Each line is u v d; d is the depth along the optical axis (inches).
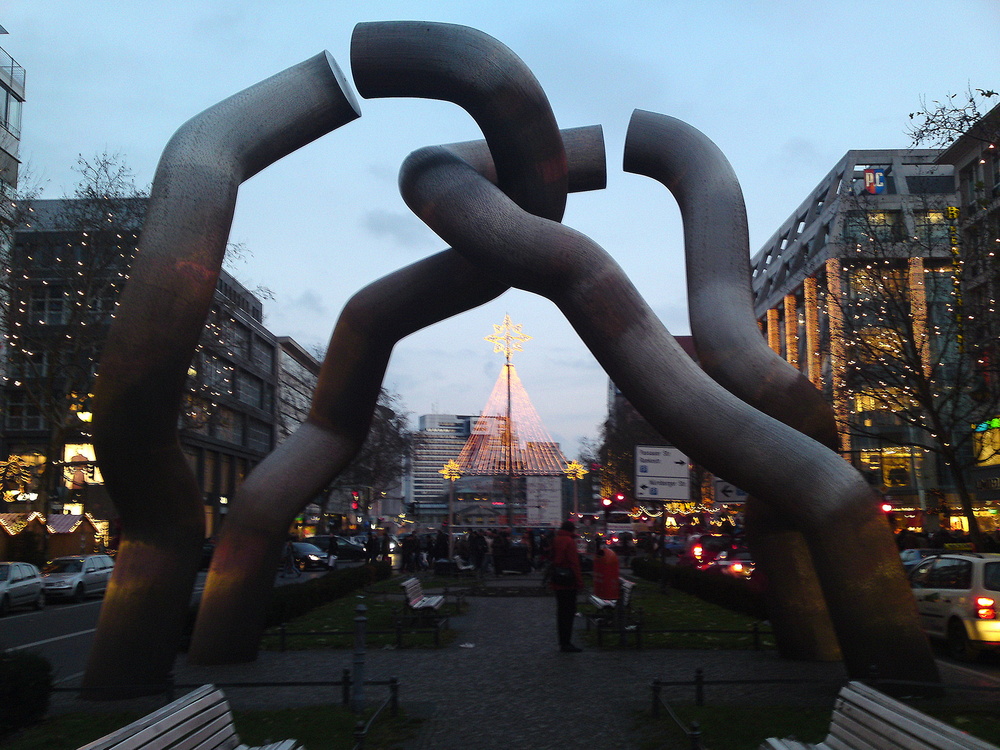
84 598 1195.9
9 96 1590.8
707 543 1466.5
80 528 1692.9
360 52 389.4
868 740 199.2
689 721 314.2
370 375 479.5
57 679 441.4
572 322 371.6
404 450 2810.0
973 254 965.2
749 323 425.1
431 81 396.5
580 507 3966.5
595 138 487.8
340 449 484.1
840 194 2310.5
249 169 388.8
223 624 459.5
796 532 461.7
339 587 888.9
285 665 456.8
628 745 288.8
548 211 421.1
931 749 168.6
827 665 440.5
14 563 1028.5
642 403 359.3
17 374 1472.7
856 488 332.5
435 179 394.9
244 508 469.7
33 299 1365.7
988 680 412.8
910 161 2447.1
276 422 3486.7
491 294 465.7
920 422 996.6
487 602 861.2
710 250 439.2
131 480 375.2
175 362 355.6
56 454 1320.1
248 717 328.5
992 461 1955.0
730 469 346.0
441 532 1510.8
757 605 645.9
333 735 300.4
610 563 625.3
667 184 473.4
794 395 410.6
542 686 395.5
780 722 309.3
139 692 378.0
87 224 1194.0
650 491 932.0
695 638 547.8
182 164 365.4
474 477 1573.6
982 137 829.2
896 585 328.5
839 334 1133.7
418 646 529.3
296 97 398.0
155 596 388.5
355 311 471.2
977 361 981.2
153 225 357.7
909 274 1085.1
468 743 293.6
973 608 499.8
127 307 350.3
